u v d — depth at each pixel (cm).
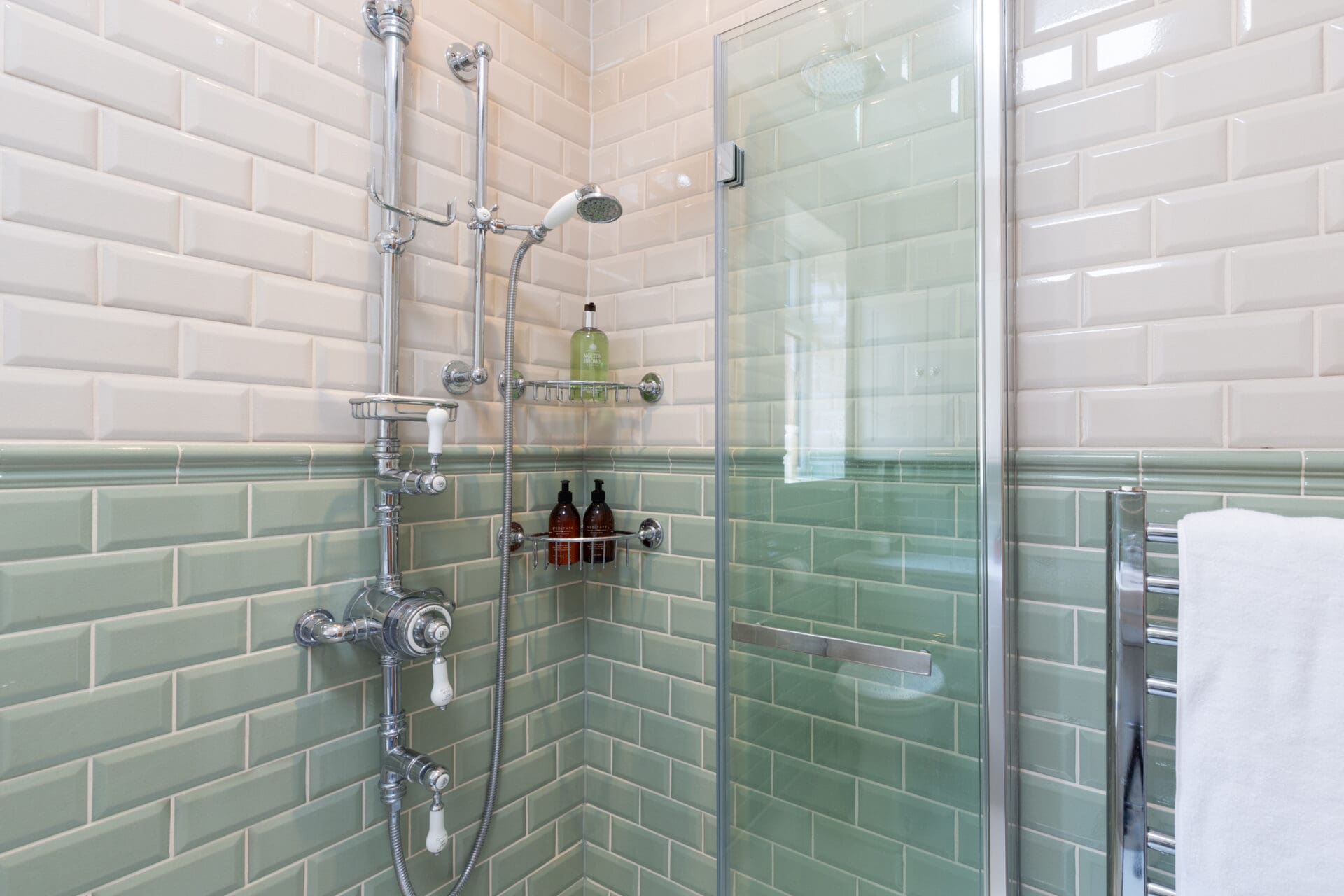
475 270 125
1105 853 92
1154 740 90
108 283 81
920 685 102
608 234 151
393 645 100
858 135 106
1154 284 88
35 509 75
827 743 111
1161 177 88
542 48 142
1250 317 82
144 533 84
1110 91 91
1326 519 69
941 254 98
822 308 110
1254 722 69
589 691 153
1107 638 79
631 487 146
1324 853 65
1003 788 94
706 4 135
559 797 147
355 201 107
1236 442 83
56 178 77
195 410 89
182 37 87
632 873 144
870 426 105
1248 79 82
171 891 86
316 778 102
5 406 74
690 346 136
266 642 96
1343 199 77
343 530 106
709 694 133
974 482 96
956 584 98
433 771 101
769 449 117
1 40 73
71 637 78
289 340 99
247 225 94
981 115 95
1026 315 98
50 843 77
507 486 123
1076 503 94
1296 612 68
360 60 108
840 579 109
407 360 115
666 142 141
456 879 123
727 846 121
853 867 108
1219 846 70
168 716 86
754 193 118
